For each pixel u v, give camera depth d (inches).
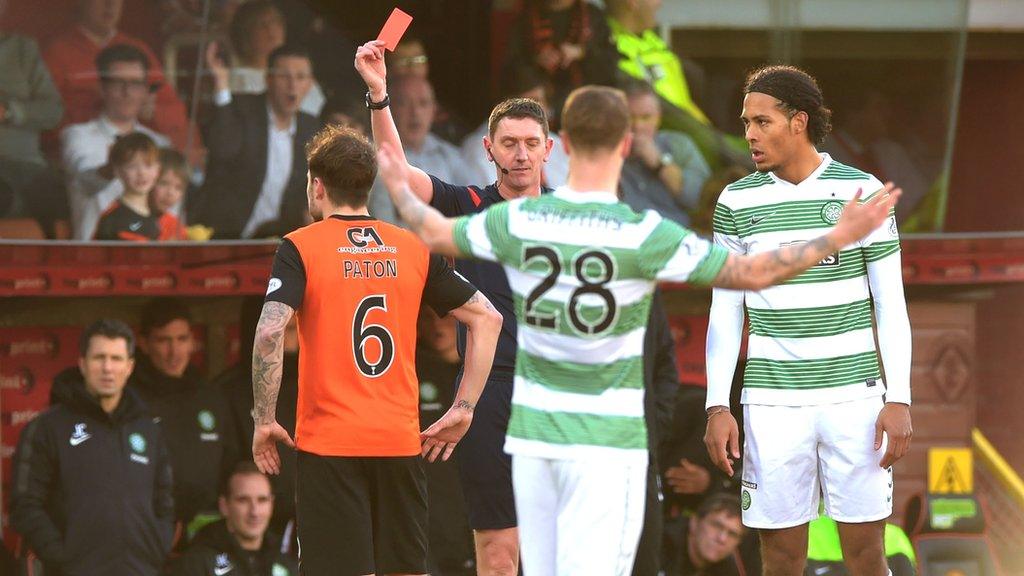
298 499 748.6
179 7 1099.9
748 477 792.3
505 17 1167.0
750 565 1165.1
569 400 624.4
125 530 1052.5
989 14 1521.9
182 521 1179.3
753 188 783.7
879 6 1225.4
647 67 1184.8
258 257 1200.8
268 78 1123.9
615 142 615.8
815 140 773.3
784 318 775.7
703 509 1168.2
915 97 1242.6
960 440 1418.6
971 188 1578.5
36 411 1236.5
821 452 784.9
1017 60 1562.5
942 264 1344.7
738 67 1206.3
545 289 611.8
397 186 618.2
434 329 1203.9
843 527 788.6
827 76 1227.9
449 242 614.9
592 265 606.9
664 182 1200.8
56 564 1039.0
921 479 1407.5
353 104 1152.2
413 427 751.7
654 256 604.7
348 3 1143.6
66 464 1051.3
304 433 741.3
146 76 1097.4
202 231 1125.1
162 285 1192.8
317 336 737.0
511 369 829.8
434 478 1163.3
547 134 832.3
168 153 1107.3
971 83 1577.3
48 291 1155.3
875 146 1245.1
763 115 766.5
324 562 738.2
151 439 1082.7
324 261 735.7
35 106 1076.5
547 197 616.1
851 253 772.0
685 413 1206.3
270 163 1129.4
